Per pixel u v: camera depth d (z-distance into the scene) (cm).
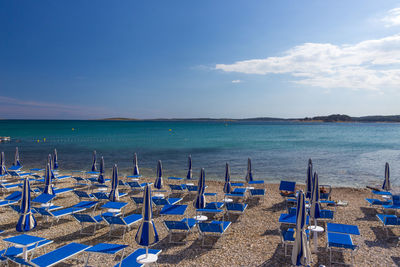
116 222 769
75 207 906
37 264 525
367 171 1972
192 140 4925
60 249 581
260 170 2006
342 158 2609
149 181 1619
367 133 8038
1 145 3791
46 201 916
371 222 934
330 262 632
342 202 1143
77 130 8788
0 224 906
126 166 2164
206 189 1428
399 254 686
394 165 2217
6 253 582
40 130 8494
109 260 647
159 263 634
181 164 2267
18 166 1698
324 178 1742
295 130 10025
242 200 1204
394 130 10525
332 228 695
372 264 632
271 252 691
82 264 629
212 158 2602
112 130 9031
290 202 1144
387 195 1127
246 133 7581
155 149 3375
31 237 610
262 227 878
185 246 731
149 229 529
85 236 804
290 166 2167
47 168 987
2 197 1245
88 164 2253
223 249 710
